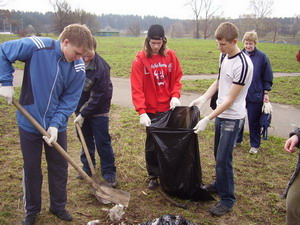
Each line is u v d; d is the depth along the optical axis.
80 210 3.24
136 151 4.73
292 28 58.44
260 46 33.41
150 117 3.66
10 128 5.57
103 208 3.27
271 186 3.80
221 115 3.08
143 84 3.53
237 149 5.02
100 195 3.07
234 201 3.26
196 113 3.30
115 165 4.21
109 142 3.67
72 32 2.50
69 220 3.05
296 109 7.66
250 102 4.66
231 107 3.00
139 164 4.30
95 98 3.36
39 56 2.55
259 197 3.58
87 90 3.39
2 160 4.23
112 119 6.39
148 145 3.47
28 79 2.61
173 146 3.17
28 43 2.53
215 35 2.90
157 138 3.21
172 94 3.61
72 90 2.82
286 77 12.82
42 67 2.57
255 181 3.94
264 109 4.61
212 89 3.52
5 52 2.51
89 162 3.47
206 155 4.70
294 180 2.22
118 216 3.01
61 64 2.63
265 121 4.65
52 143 2.71
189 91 9.37
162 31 3.31
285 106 7.94
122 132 5.55
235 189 3.73
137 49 25.47
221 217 3.18
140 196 3.54
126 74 12.41
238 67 2.85
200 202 3.43
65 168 2.99
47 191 3.57
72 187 3.66
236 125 3.02
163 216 2.76
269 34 58.97
